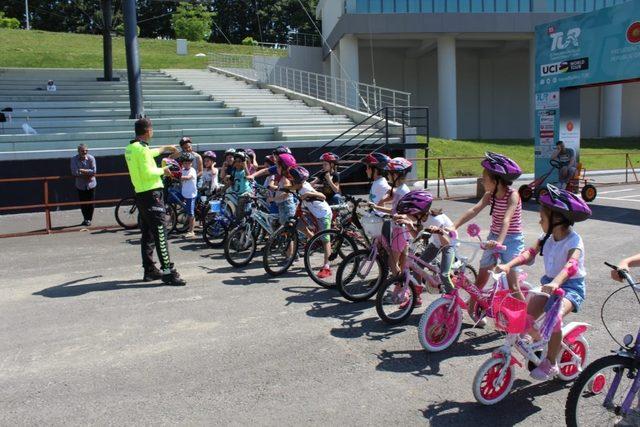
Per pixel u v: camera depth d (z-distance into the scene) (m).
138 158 7.27
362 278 6.52
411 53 35.91
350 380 4.62
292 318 6.10
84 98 22.00
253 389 4.47
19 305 6.64
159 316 6.20
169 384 4.57
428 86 37.69
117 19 26.27
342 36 30.48
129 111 19.94
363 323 5.93
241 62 35.28
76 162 11.97
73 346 5.38
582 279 4.18
